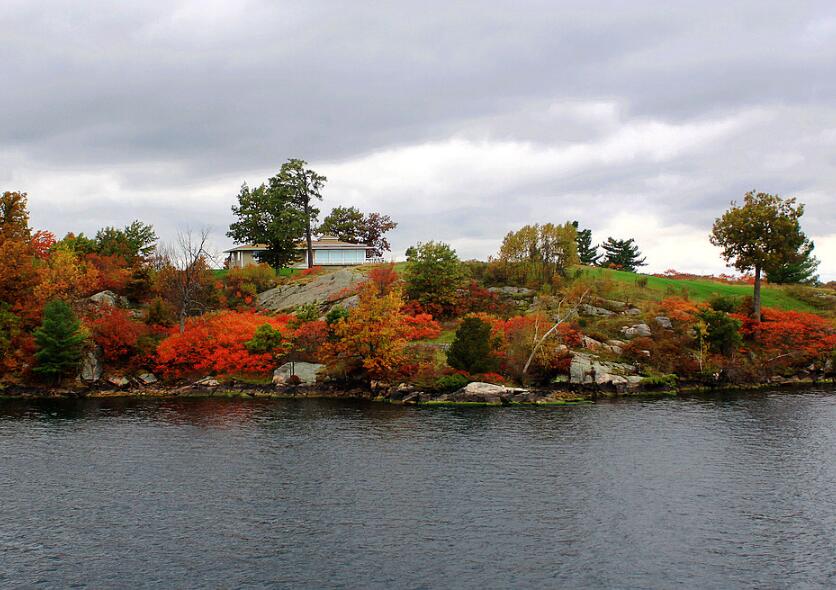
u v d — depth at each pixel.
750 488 38.34
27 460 44.22
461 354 70.44
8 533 31.95
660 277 123.56
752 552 29.89
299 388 71.56
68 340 71.56
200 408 63.62
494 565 28.58
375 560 29.06
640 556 29.47
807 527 32.69
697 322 81.06
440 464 43.16
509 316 86.81
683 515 34.25
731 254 89.44
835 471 41.47
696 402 65.75
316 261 133.62
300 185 124.44
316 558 29.27
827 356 80.94
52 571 27.98
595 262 150.50
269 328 75.38
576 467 42.50
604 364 72.81
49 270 82.81
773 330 83.25
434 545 30.61
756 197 89.38
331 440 49.75
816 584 26.94
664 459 44.28
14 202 93.56
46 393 70.50
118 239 113.81
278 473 41.34
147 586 26.70
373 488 38.47
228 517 34.06
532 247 100.94
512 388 67.31
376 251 156.00
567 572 27.95
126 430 53.31
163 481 39.84
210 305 97.69
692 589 26.55
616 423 55.47
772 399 67.25
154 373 75.88
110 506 35.62
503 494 37.41
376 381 71.38
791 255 86.88
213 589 26.50
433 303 89.19
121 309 86.38
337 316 76.44
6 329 75.56
